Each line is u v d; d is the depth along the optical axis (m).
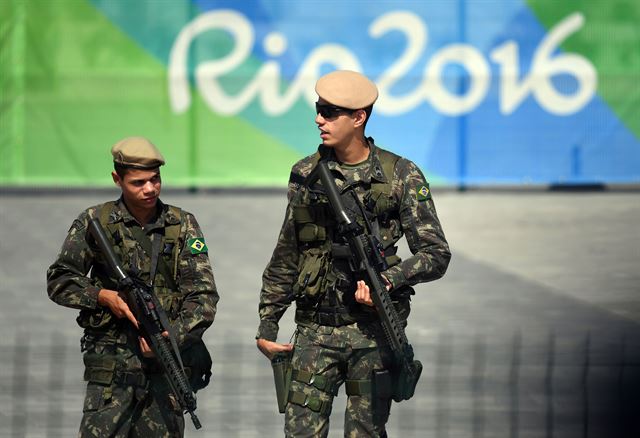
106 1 52.41
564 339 26.19
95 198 53.03
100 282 14.56
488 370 23.58
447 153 53.56
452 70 53.22
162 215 14.56
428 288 33.03
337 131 14.75
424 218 14.80
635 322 28.12
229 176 53.47
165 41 52.81
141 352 14.32
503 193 54.59
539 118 53.44
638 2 52.88
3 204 50.72
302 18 52.88
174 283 14.48
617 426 19.59
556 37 53.06
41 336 27.19
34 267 36.62
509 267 36.44
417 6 53.03
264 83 53.12
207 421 20.48
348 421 14.90
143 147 14.09
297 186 15.08
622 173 53.53
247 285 33.47
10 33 52.28
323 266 14.80
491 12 53.03
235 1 52.72
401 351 14.27
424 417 20.42
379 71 53.22
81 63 52.62
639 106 53.22
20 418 20.61
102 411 14.30
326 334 14.85
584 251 39.44
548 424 19.84
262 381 23.16
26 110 52.56
